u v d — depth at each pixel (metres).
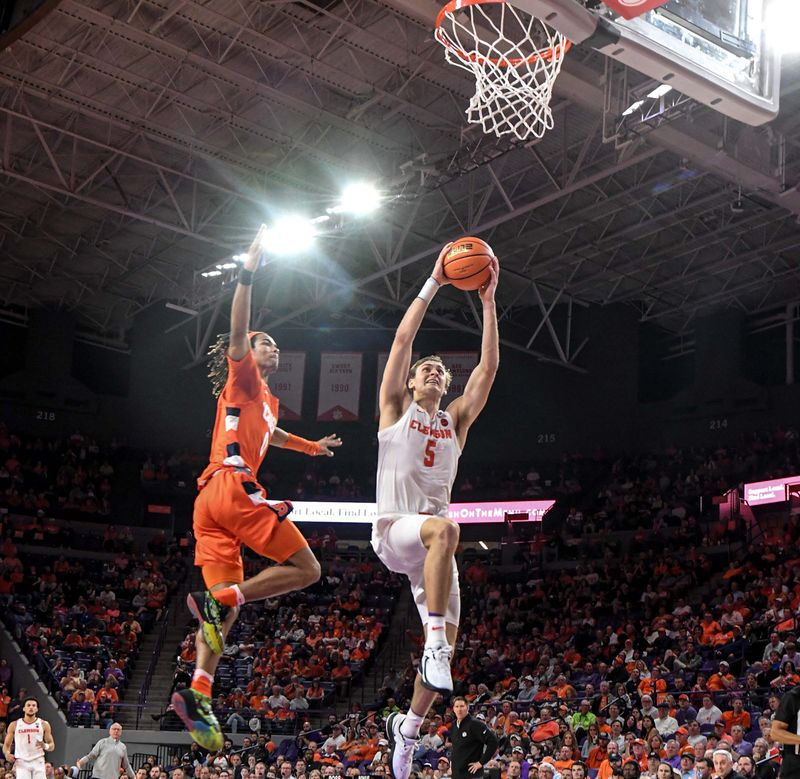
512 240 30.45
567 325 35.66
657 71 9.29
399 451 5.11
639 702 19.53
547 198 24.48
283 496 35.97
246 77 23.00
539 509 33.91
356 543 35.81
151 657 28.11
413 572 5.07
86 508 34.50
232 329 5.12
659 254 30.89
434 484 5.11
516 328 36.38
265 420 5.28
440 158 24.73
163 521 35.47
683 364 35.84
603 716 19.39
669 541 30.67
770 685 18.48
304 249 30.84
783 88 21.56
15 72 22.75
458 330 36.22
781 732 7.18
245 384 5.18
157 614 30.02
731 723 17.30
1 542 31.45
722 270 31.69
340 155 26.34
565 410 35.53
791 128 23.11
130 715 25.53
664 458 33.91
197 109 24.30
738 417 33.47
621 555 31.11
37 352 35.97
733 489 31.16
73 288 35.22
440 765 16.23
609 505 33.19
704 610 25.45
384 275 30.61
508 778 13.67
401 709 22.89
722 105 9.66
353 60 22.59
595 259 32.09
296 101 23.86
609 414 35.09
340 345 37.16
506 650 26.14
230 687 26.02
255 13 21.22
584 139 24.67
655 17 9.22
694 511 31.94
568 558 32.25
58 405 35.94
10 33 19.36
